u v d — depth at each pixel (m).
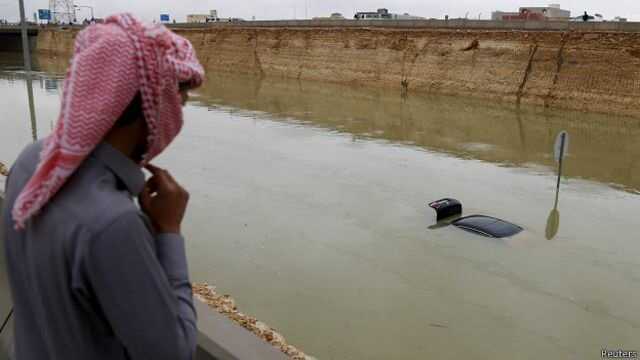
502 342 8.27
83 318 1.35
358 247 11.84
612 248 12.05
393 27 48.31
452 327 8.66
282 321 8.66
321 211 14.22
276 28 59.09
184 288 1.48
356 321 8.74
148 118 1.41
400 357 7.78
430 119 30.28
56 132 1.30
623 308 9.42
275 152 21.31
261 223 13.18
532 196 16.05
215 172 17.94
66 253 1.27
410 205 14.89
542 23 36.97
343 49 50.03
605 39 31.95
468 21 42.12
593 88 31.72
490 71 37.66
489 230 12.66
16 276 1.45
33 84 44.75
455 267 10.91
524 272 10.74
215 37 66.56
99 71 1.31
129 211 1.28
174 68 1.41
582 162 20.47
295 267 10.73
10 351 2.59
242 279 10.15
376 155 21.22
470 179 17.84
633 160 20.69
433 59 41.84
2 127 24.48
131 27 1.36
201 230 12.61
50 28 93.25
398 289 9.91
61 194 1.32
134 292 1.26
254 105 35.62
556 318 9.05
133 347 1.31
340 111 33.22
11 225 1.42
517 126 28.00
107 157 1.38
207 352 2.16
